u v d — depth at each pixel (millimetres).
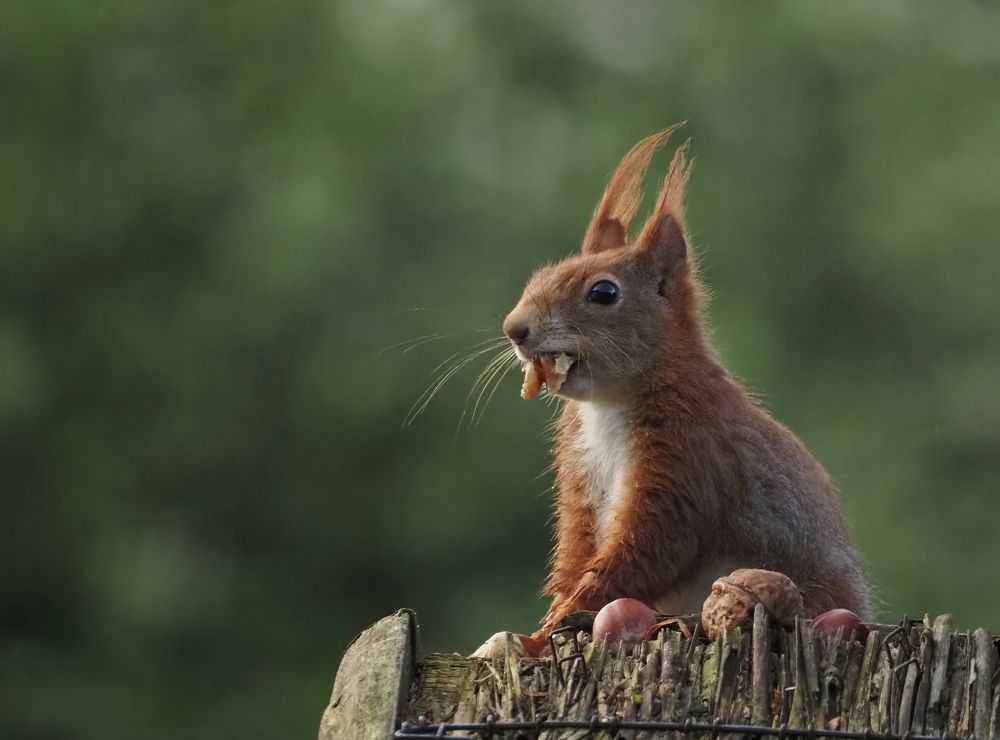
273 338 19922
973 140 20359
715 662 5367
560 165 21062
